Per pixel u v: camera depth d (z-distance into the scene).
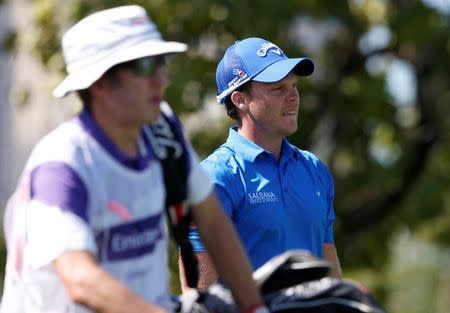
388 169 49.12
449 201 51.38
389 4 48.06
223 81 16.33
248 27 40.78
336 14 47.31
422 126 50.56
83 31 11.12
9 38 45.47
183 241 12.38
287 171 15.77
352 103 48.09
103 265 11.02
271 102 15.81
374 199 50.38
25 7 51.81
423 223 50.66
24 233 10.88
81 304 10.30
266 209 15.41
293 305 11.90
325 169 16.41
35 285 10.91
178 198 11.81
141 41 11.11
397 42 47.34
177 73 40.22
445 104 50.75
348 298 11.90
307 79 46.06
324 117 47.97
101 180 10.92
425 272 67.69
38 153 10.91
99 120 11.16
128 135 11.21
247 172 15.59
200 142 42.00
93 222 10.91
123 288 10.21
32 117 58.34
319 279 12.25
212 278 15.17
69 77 11.11
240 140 15.91
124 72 11.02
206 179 12.02
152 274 11.42
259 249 15.38
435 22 46.59
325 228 16.16
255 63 15.92
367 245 50.84
